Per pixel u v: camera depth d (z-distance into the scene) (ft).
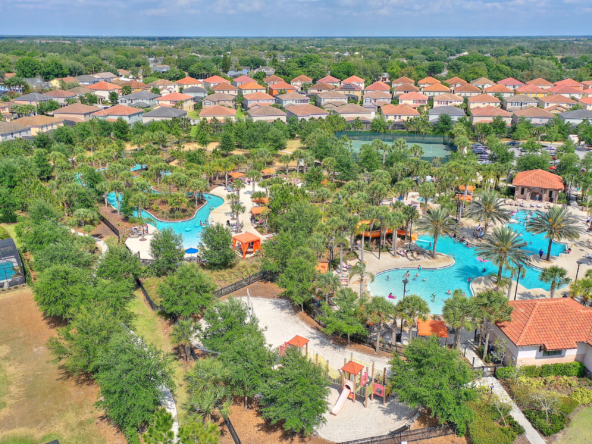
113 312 190.08
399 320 214.90
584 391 167.84
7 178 356.38
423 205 370.94
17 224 307.99
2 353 185.98
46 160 409.69
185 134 572.51
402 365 155.22
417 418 155.12
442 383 143.43
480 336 194.18
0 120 584.40
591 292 202.39
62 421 152.15
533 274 261.65
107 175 368.27
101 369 151.84
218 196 395.34
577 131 579.48
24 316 213.46
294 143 585.22
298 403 141.28
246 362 154.92
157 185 403.54
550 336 176.96
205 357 184.24
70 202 331.36
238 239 276.41
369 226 298.76
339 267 265.13
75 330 192.34
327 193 337.11
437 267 268.21
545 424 150.61
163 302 206.49
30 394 163.94
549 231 268.62
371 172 404.57
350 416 156.46
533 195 385.70
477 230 314.55
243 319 178.91
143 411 142.20
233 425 151.43
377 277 257.34
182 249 258.78
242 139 523.29
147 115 607.37
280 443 144.25
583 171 408.46
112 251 235.61
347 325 184.44
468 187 398.01
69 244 235.40
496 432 144.87
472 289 244.01
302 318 215.10
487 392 165.17
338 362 182.29
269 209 328.90
